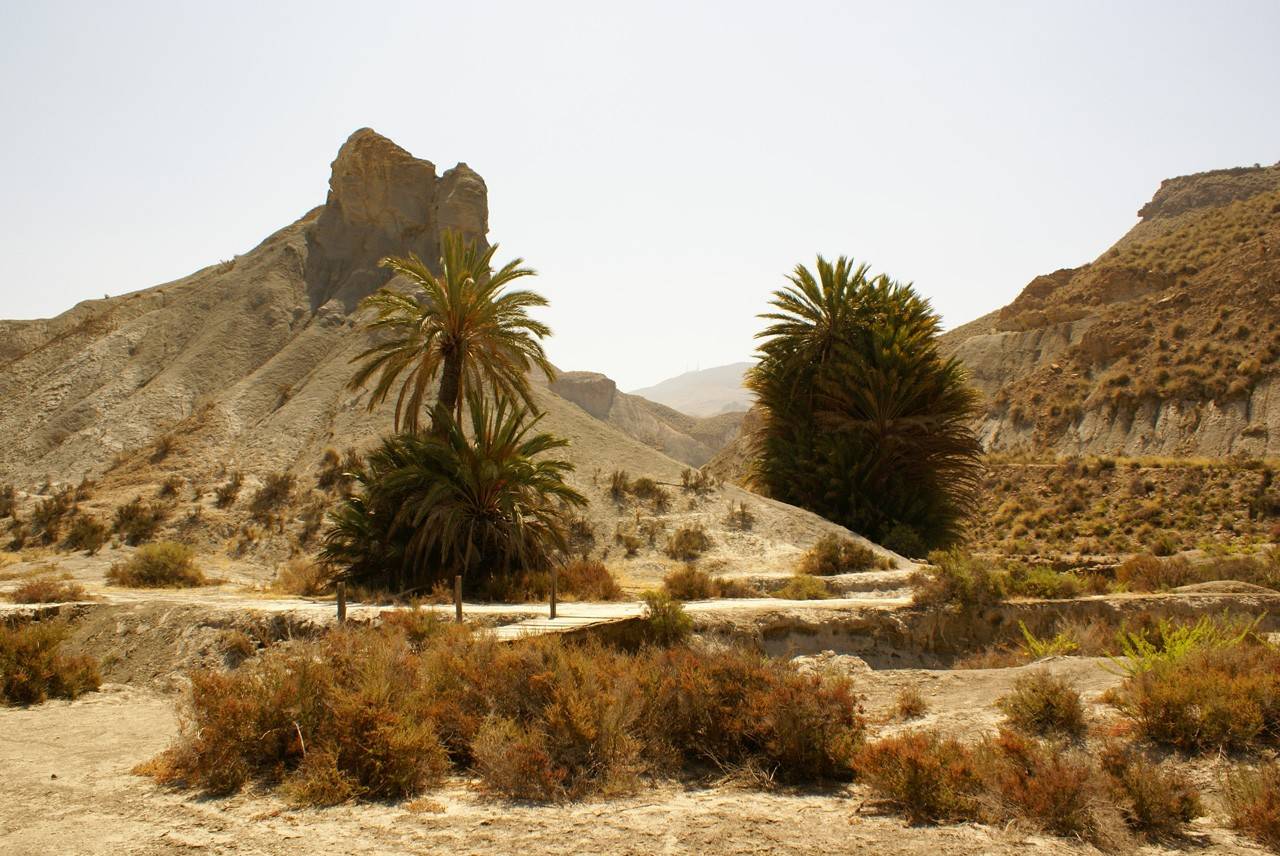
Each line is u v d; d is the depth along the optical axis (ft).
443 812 26.30
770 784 29.25
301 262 197.26
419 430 103.96
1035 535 189.47
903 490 141.49
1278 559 90.53
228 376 166.91
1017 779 26.20
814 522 128.77
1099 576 93.25
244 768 29.48
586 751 29.86
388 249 200.34
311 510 124.26
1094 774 26.16
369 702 30.12
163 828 25.04
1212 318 268.82
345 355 165.99
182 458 138.82
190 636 55.72
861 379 142.41
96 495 129.49
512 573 83.56
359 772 28.32
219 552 115.75
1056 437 269.03
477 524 83.46
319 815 26.08
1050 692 33.99
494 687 33.50
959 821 25.29
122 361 170.30
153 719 42.16
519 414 88.28
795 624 61.82
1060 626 65.57
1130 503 191.31
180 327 180.65
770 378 153.89
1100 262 402.72
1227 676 32.50
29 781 30.25
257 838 24.16
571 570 82.84
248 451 141.59
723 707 31.99
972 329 413.39
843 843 23.47
